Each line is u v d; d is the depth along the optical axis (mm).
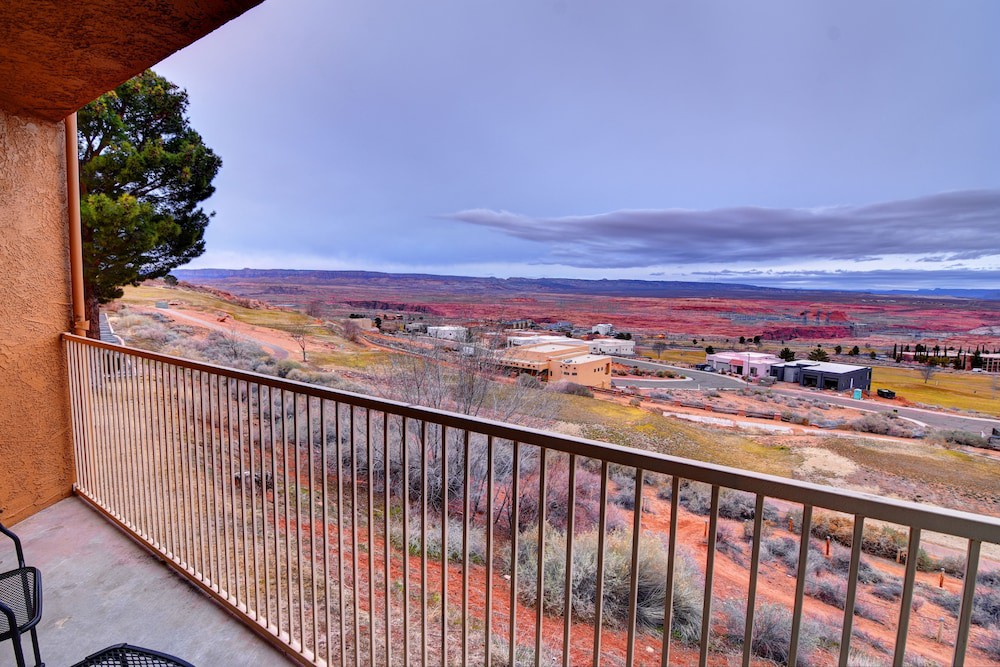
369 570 1780
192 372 2498
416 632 2697
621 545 2637
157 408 2785
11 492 3328
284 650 2105
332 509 3846
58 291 3604
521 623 2746
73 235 3668
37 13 2074
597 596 1207
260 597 2443
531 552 3010
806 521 923
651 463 1092
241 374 2201
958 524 785
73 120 3617
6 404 3314
